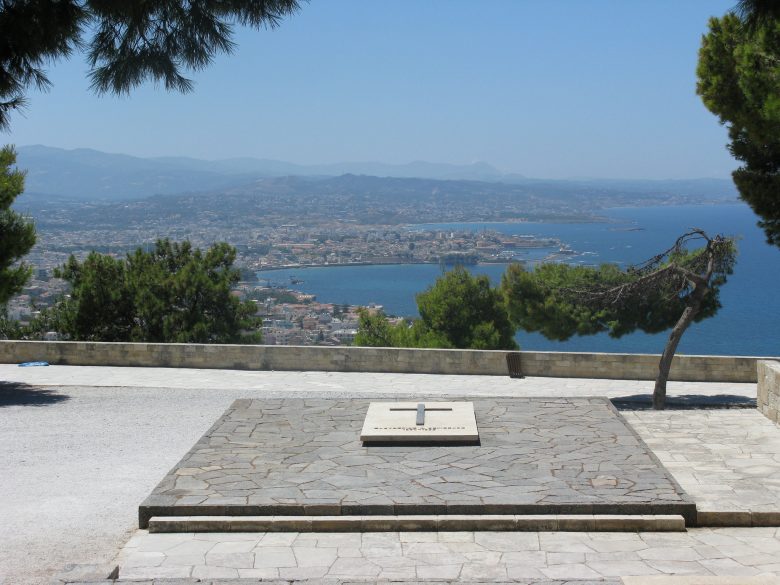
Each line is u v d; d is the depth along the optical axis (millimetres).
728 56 18891
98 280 30844
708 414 14383
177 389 18938
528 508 9070
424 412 12539
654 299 20906
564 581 7023
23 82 8438
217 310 31844
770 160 20312
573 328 21766
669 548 8359
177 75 8320
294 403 14031
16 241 19062
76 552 8578
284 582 7039
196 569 7988
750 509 9094
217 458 10891
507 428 12312
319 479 10000
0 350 23078
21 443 13508
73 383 19906
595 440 11617
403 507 9102
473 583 7000
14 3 8016
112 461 12344
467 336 30484
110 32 8195
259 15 8125
